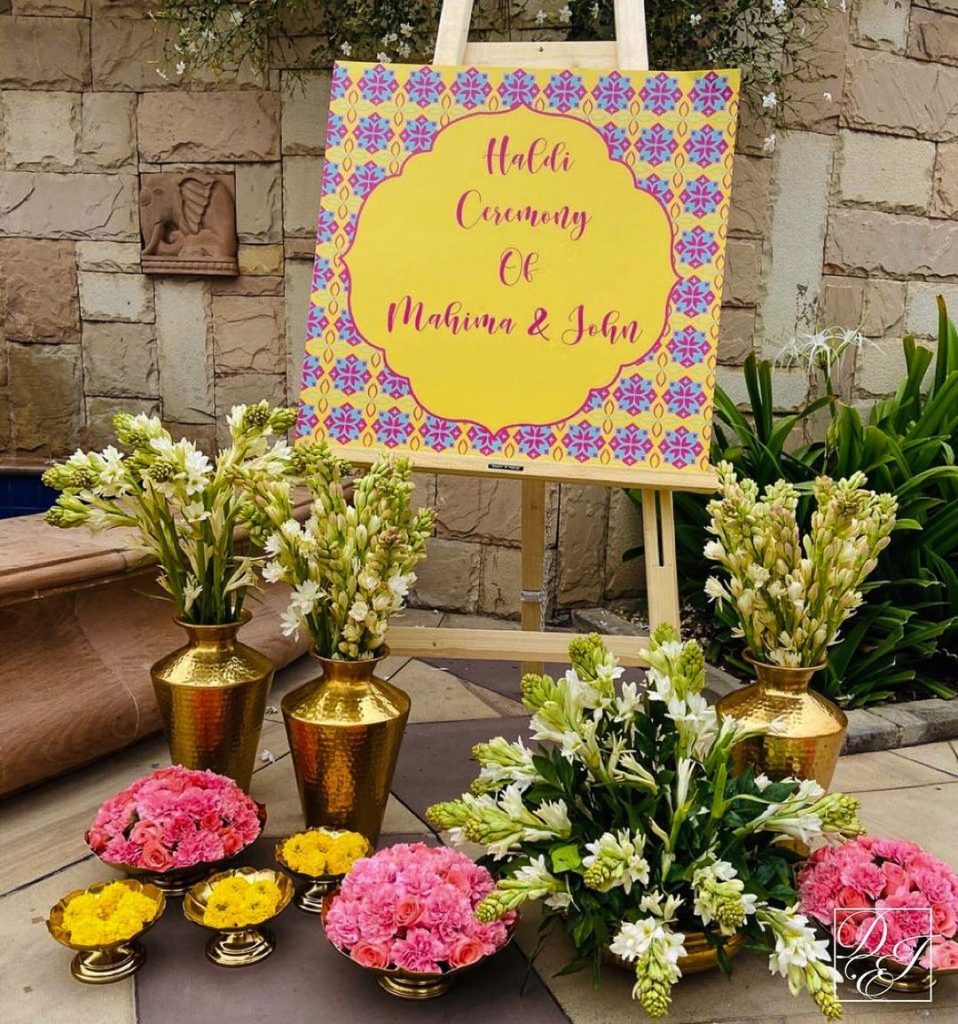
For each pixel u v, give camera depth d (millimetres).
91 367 3535
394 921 1369
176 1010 1358
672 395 1831
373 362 1903
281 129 3217
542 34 2961
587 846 1323
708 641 2986
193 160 3307
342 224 1934
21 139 3400
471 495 3260
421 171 1927
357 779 1695
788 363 3361
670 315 1848
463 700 2613
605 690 1446
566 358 1865
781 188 3223
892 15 3285
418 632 1962
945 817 2043
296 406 3395
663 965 1210
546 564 3221
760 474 2932
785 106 3150
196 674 1771
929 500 2600
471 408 1873
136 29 3264
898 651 2715
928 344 3686
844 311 3439
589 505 3209
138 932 1396
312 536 1668
